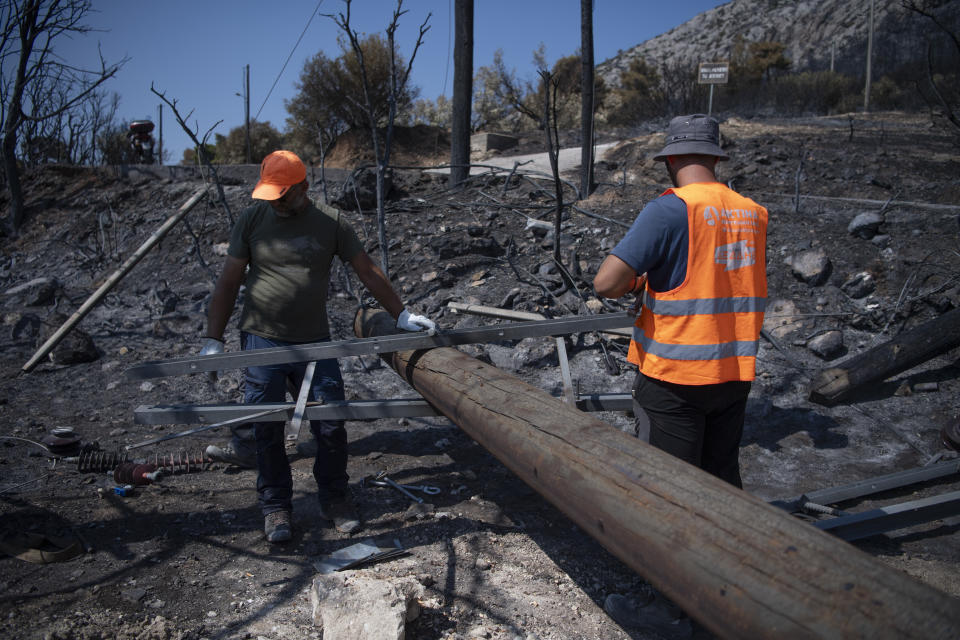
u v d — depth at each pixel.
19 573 2.61
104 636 2.24
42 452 3.79
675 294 2.24
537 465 2.18
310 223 3.02
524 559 2.82
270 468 2.92
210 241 7.81
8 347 5.53
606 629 2.40
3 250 8.89
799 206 6.56
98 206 9.37
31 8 8.70
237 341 5.44
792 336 4.84
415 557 2.82
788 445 3.92
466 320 5.34
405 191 8.45
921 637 1.17
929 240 5.54
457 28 8.12
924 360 4.16
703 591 1.52
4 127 9.11
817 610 1.30
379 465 3.79
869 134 10.07
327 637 2.16
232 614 2.40
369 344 2.94
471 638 2.30
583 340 4.98
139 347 5.45
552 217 7.01
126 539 2.92
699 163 2.41
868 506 3.24
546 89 5.12
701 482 1.73
